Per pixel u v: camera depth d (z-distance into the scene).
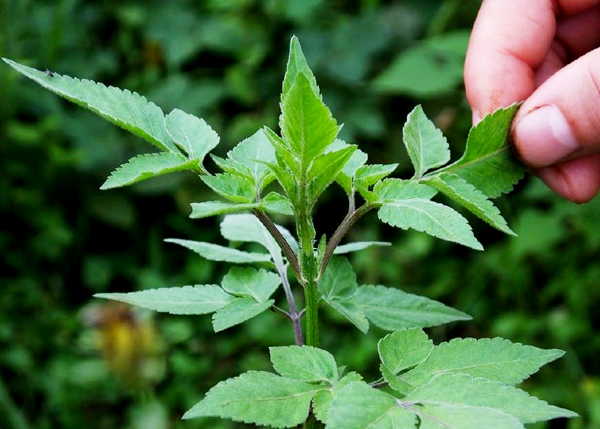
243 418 0.39
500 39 0.53
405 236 1.07
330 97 1.08
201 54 1.22
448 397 0.38
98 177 1.12
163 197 1.15
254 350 0.99
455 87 1.06
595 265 0.98
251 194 0.42
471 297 1.02
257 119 1.10
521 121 0.47
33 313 1.02
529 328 0.96
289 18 1.14
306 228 0.42
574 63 0.48
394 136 1.09
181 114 0.44
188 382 0.94
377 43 1.10
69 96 0.41
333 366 0.40
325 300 0.44
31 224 1.07
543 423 0.85
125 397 0.94
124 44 1.19
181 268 1.12
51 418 0.92
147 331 0.87
